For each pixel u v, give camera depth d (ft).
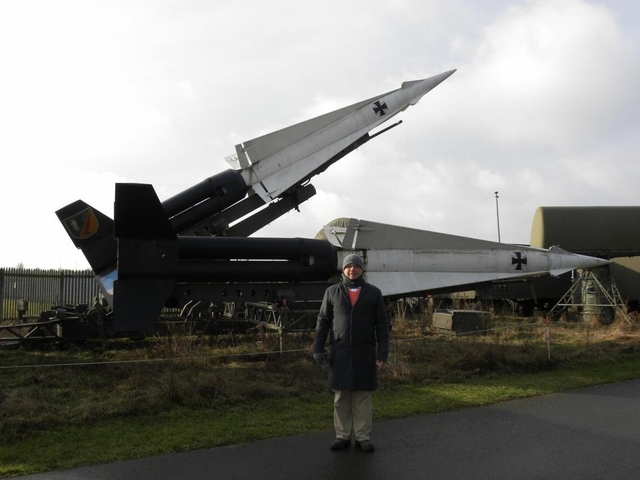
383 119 52.16
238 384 24.59
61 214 36.70
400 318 49.80
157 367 28.89
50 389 24.62
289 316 34.40
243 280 35.12
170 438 18.17
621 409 22.30
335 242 41.45
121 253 32.14
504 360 31.22
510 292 62.39
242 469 15.46
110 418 20.47
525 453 16.76
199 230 43.78
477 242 43.83
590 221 62.44
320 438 18.43
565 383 27.27
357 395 17.60
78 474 15.07
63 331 35.70
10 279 61.82
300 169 47.52
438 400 23.59
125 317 31.96
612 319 51.78
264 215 46.85
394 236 41.65
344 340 17.58
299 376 27.37
